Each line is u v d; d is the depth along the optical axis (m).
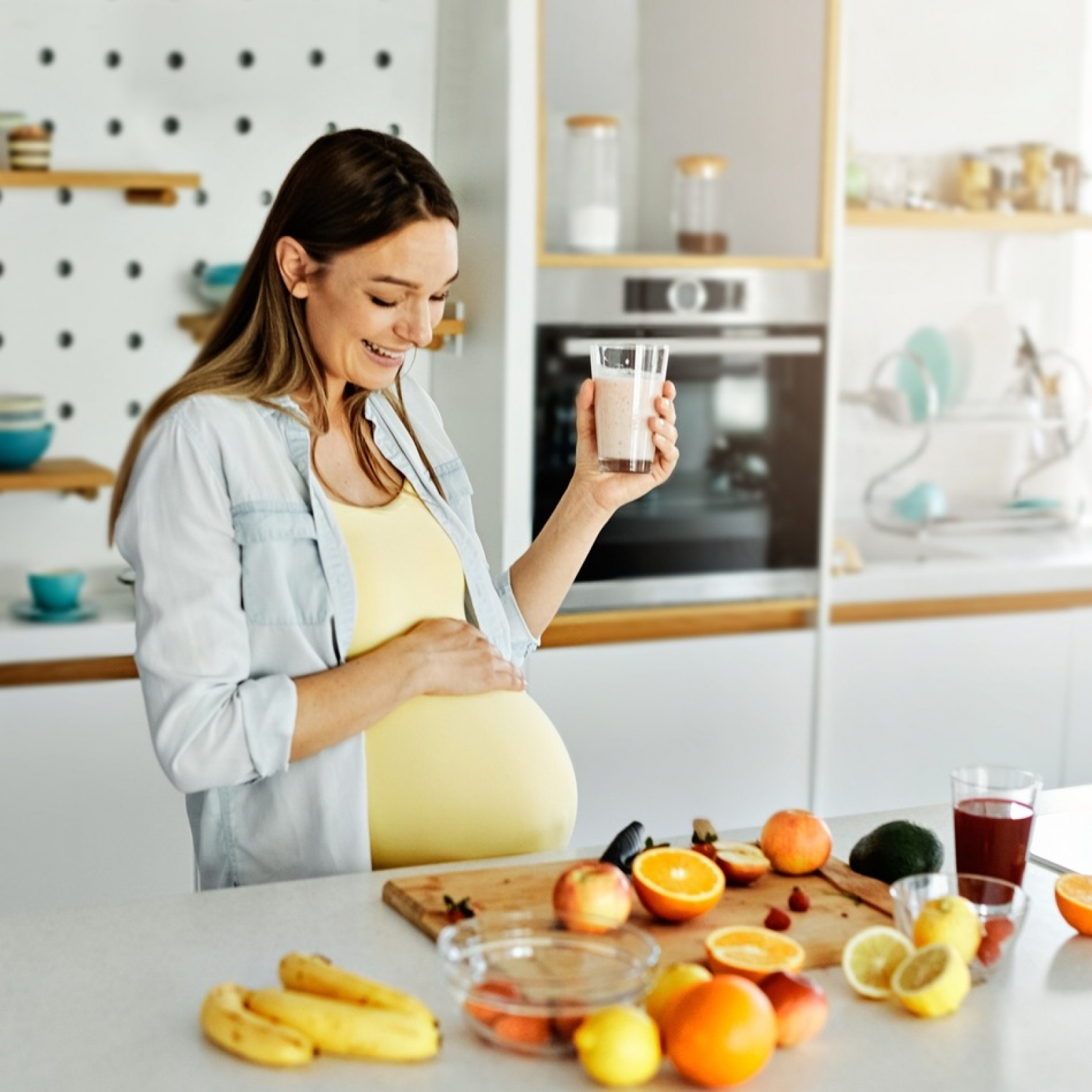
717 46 3.32
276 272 1.72
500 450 3.08
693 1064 1.11
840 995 1.29
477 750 1.74
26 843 2.84
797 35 3.31
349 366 1.73
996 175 3.86
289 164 3.24
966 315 4.12
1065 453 4.06
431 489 1.85
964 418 3.87
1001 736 3.67
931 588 3.57
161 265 3.23
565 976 1.21
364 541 1.75
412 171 1.67
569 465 3.15
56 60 3.10
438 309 1.73
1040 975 1.34
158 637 1.63
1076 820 1.78
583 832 3.27
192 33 3.16
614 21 3.27
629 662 3.25
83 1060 1.17
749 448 3.33
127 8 3.12
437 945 1.32
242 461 1.68
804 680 3.43
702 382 3.27
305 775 1.68
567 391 3.13
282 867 1.70
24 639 2.84
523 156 3.00
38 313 3.16
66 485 2.99
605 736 3.25
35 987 1.29
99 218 3.17
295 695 1.63
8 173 2.92
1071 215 3.89
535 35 2.97
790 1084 1.14
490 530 3.13
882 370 4.05
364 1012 1.17
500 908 1.41
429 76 3.13
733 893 1.47
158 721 1.62
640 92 3.31
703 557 3.32
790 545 3.39
